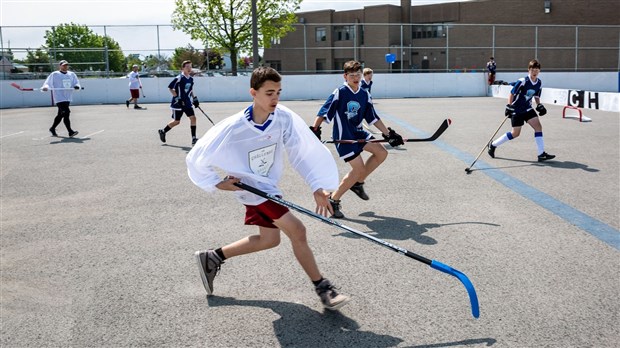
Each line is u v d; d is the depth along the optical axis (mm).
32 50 25688
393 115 17031
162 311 3635
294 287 3971
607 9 44969
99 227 5605
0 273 4379
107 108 22016
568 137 11516
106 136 12969
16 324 3498
